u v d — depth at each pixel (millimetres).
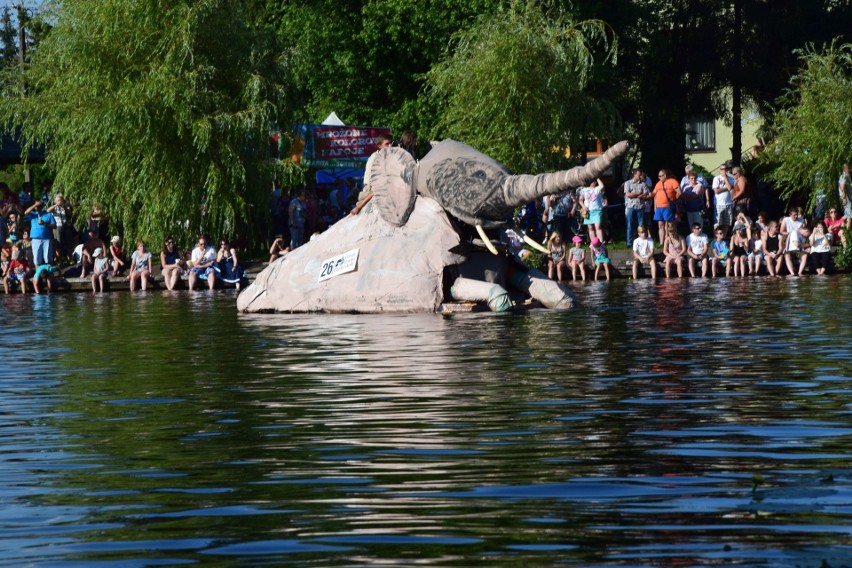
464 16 62875
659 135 66812
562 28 50500
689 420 10383
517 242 41406
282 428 10492
